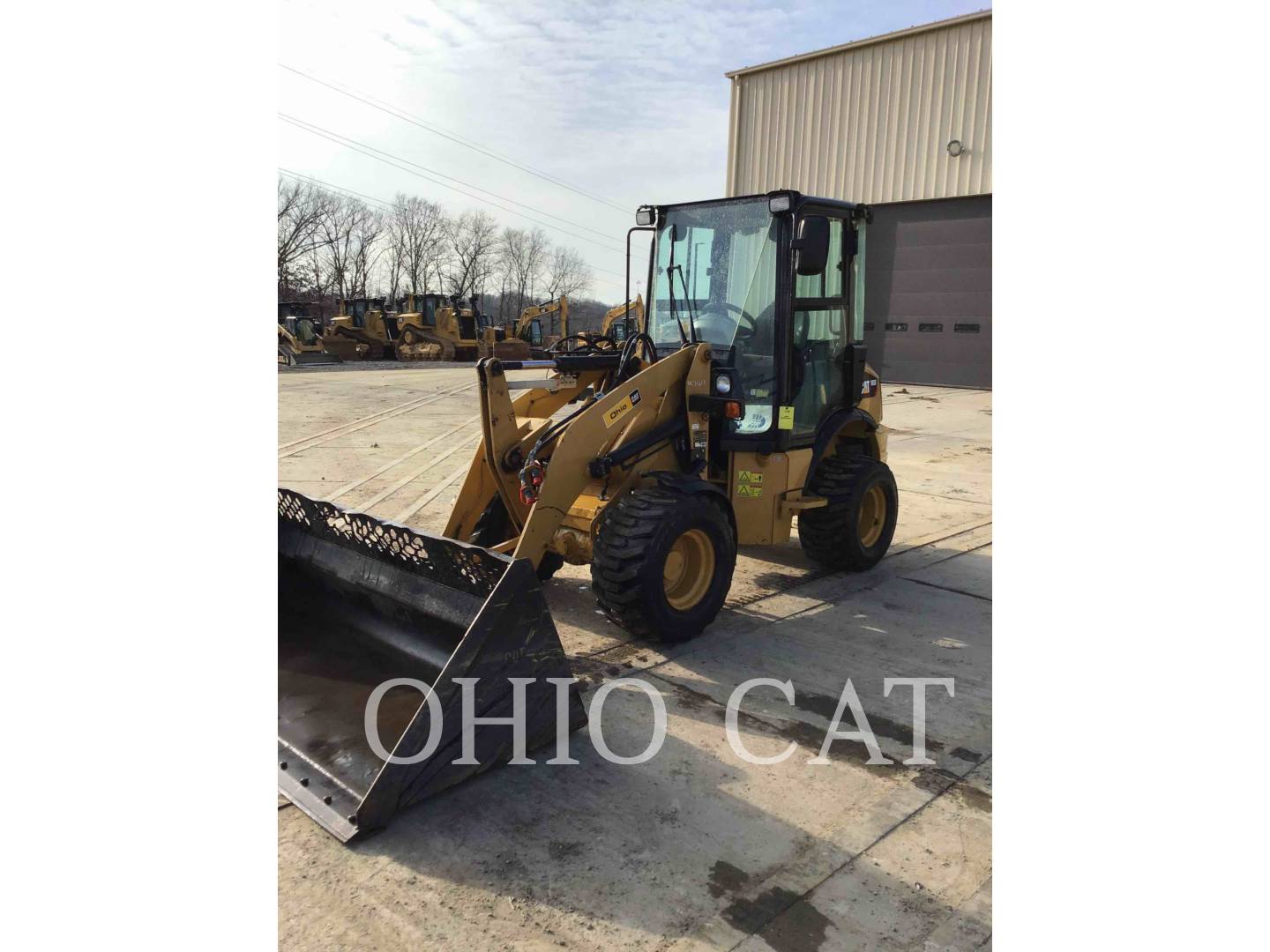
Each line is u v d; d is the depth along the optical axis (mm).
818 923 2342
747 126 20422
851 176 18953
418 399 15828
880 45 18125
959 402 15711
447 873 2533
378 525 3510
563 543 4422
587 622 4582
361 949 2223
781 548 6211
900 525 7004
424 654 3471
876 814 2865
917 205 18219
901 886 2496
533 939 2271
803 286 4773
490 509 4723
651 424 4398
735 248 4777
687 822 2805
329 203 53562
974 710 3641
